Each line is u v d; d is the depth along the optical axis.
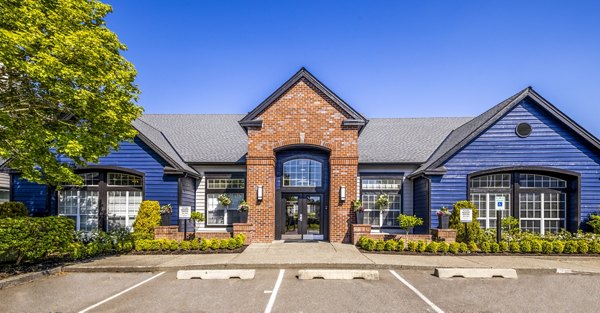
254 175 16.50
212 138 20.28
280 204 17.11
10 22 9.40
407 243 14.41
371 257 12.62
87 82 10.50
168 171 15.95
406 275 10.45
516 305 7.80
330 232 16.28
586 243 13.64
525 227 16.31
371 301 8.03
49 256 12.81
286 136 16.59
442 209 15.45
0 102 10.91
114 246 13.69
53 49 9.73
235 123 22.34
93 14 11.48
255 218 16.33
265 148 16.58
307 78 16.72
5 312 7.36
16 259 11.55
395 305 7.76
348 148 16.48
